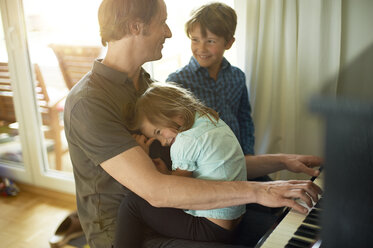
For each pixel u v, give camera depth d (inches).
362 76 14.4
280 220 40.3
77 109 43.9
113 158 42.5
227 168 42.8
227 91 67.7
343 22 66.9
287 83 71.2
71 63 104.1
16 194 111.9
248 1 70.2
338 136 11.9
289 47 69.5
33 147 111.0
